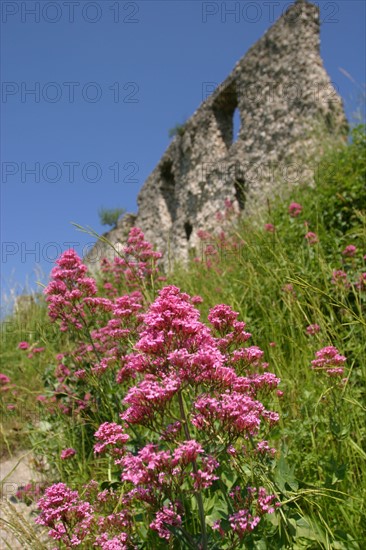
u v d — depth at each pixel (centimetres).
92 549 240
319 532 212
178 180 1808
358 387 335
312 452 263
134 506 246
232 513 199
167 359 184
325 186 721
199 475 177
